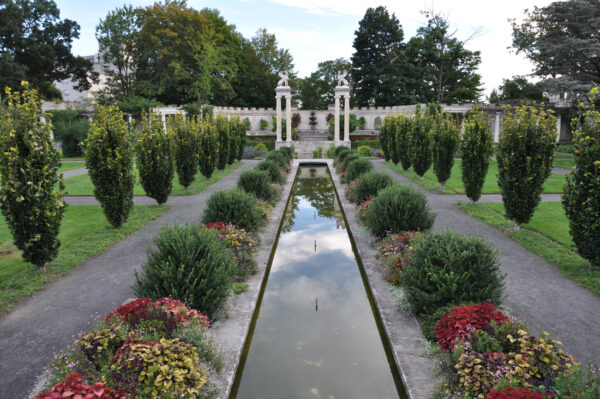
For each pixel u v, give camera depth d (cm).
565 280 726
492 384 352
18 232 731
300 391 447
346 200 1481
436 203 1416
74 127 3350
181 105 4500
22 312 616
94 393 305
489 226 1103
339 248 988
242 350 515
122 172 1048
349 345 547
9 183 700
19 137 714
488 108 3803
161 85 4331
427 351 484
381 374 480
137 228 1091
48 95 4391
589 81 2966
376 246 891
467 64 5134
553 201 1393
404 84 5019
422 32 5091
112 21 4484
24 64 3991
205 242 610
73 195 1595
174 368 369
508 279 729
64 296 671
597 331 540
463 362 377
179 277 546
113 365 364
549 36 3197
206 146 1981
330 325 603
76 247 921
